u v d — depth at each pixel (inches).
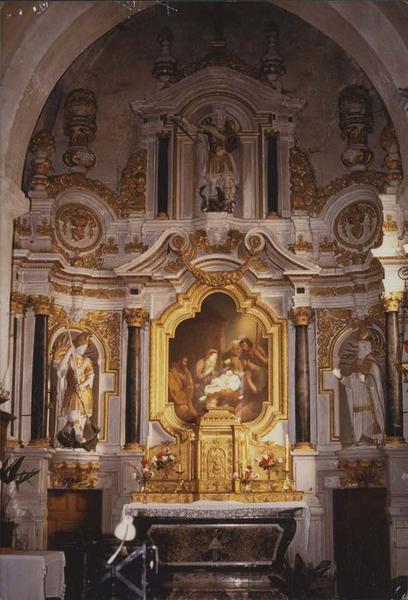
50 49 744.3
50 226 850.8
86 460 836.6
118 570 692.7
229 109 893.8
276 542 758.5
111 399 863.7
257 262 868.6
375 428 823.1
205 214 864.9
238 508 756.0
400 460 793.6
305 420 837.2
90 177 892.0
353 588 753.0
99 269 876.6
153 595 681.0
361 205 863.7
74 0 745.6
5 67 726.5
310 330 865.5
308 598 679.7
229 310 868.0
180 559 761.6
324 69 898.1
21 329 834.2
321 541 824.3
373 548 817.5
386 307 813.2
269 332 860.0
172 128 892.6
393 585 719.1
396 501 786.2
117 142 898.1
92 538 783.1
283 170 884.6
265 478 831.7
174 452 836.0
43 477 805.2
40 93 761.6
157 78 901.2
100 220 885.2
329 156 885.2
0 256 709.9
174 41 908.6
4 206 717.9
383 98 795.4
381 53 740.0
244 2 908.0
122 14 787.4
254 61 904.9
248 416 850.1
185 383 857.5
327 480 837.2
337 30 783.7
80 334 863.7
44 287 834.2
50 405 845.8
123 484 838.5
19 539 787.4
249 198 881.5
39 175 858.1
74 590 707.4
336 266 863.7
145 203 884.0
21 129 746.2
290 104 887.1
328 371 856.9
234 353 860.6
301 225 868.6
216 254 863.7
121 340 871.7
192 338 864.9
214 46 895.7
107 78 904.9
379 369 831.7
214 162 876.0
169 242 860.0
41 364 823.7
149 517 756.0
